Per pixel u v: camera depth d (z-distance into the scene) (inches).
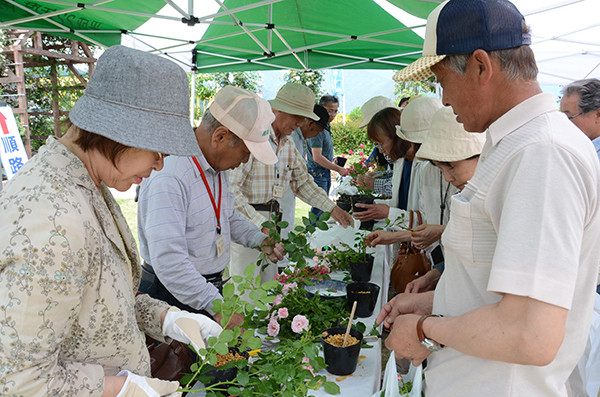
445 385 40.5
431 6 141.4
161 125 34.7
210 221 73.9
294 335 61.2
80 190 34.1
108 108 33.7
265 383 45.7
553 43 194.7
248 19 180.1
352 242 113.3
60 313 30.7
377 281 91.4
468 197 36.9
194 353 54.5
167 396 39.7
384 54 212.2
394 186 127.4
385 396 45.9
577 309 35.5
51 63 336.2
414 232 83.6
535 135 32.0
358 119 690.2
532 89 35.2
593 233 32.9
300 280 73.0
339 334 58.7
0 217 30.7
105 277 35.7
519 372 35.1
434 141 62.9
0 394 28.8
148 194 68.7
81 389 32.7
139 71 34.3
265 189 115.0
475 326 32.3
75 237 31.1
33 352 29.5
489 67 34.6
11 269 29.2
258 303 46.8
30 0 141.5
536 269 28.2
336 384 49.0
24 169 33.6
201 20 139.9
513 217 30.0
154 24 181.8
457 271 39.1
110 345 37.4
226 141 68.7
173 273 66.2
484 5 34.1
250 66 232.5
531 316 28.7
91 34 178.5
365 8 161.9
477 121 38.3
